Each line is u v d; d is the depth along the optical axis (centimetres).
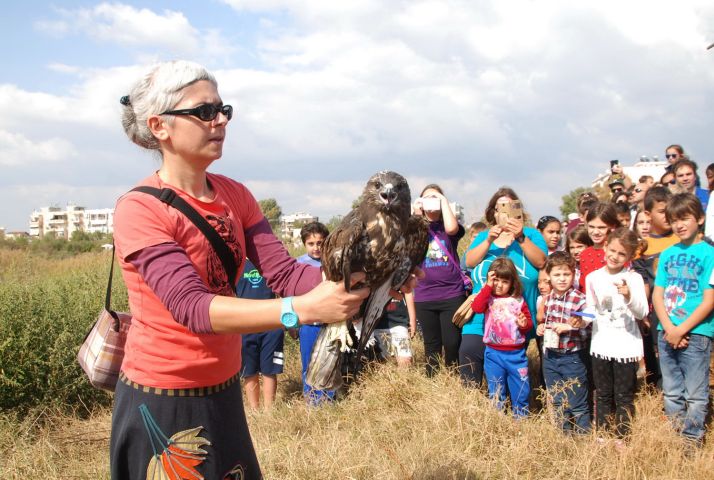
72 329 716
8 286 771
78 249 3762
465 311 633
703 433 520
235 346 254
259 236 283
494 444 493
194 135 235
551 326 568
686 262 529
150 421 235
